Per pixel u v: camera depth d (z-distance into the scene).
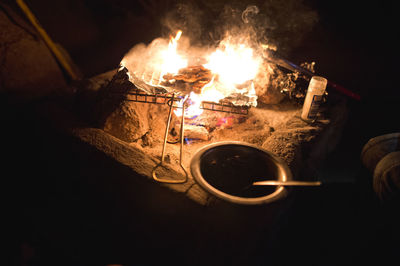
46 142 1.77
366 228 2.17
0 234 1.70
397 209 1.74
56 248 1.68
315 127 2.19
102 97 1.89
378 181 1.83
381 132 3.13
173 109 2.12
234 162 1.72
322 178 3.05
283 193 1.46
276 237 1.80
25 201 1.82
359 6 4.14
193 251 1.42
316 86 2.10
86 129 1.79
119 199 1.61
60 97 2.13
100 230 1.68
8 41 2.22
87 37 3.40
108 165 1.62
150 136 2.05
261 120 2.35
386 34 4.12
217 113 2.24
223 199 1.39
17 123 1.87
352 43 4.00
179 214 1.43
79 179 1.71
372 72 3.64
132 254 1.62
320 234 2.27
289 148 1.91
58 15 3.12
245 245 1.40
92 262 1.64
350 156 3.10
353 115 3.23
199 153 1.64
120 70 1.96
